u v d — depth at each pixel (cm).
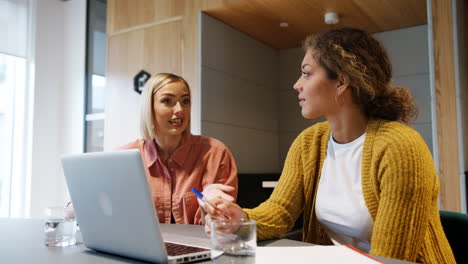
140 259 85
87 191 92
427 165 104
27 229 132
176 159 180
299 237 331
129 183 80
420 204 100
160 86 185
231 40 353
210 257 85
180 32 333
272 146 409
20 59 408
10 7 401
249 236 75
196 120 315
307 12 322
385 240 100
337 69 114
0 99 407
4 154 409
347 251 89
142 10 359
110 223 88
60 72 434
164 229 129
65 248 101
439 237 106
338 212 119
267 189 352
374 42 119
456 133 238
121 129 363
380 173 108
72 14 432
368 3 303
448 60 244
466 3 273
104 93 396
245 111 367
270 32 370
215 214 110
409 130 110
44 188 417
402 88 123
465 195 231
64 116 428
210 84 326
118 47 373
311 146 134
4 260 87
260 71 394
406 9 314
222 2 312
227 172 187
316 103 120
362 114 121
